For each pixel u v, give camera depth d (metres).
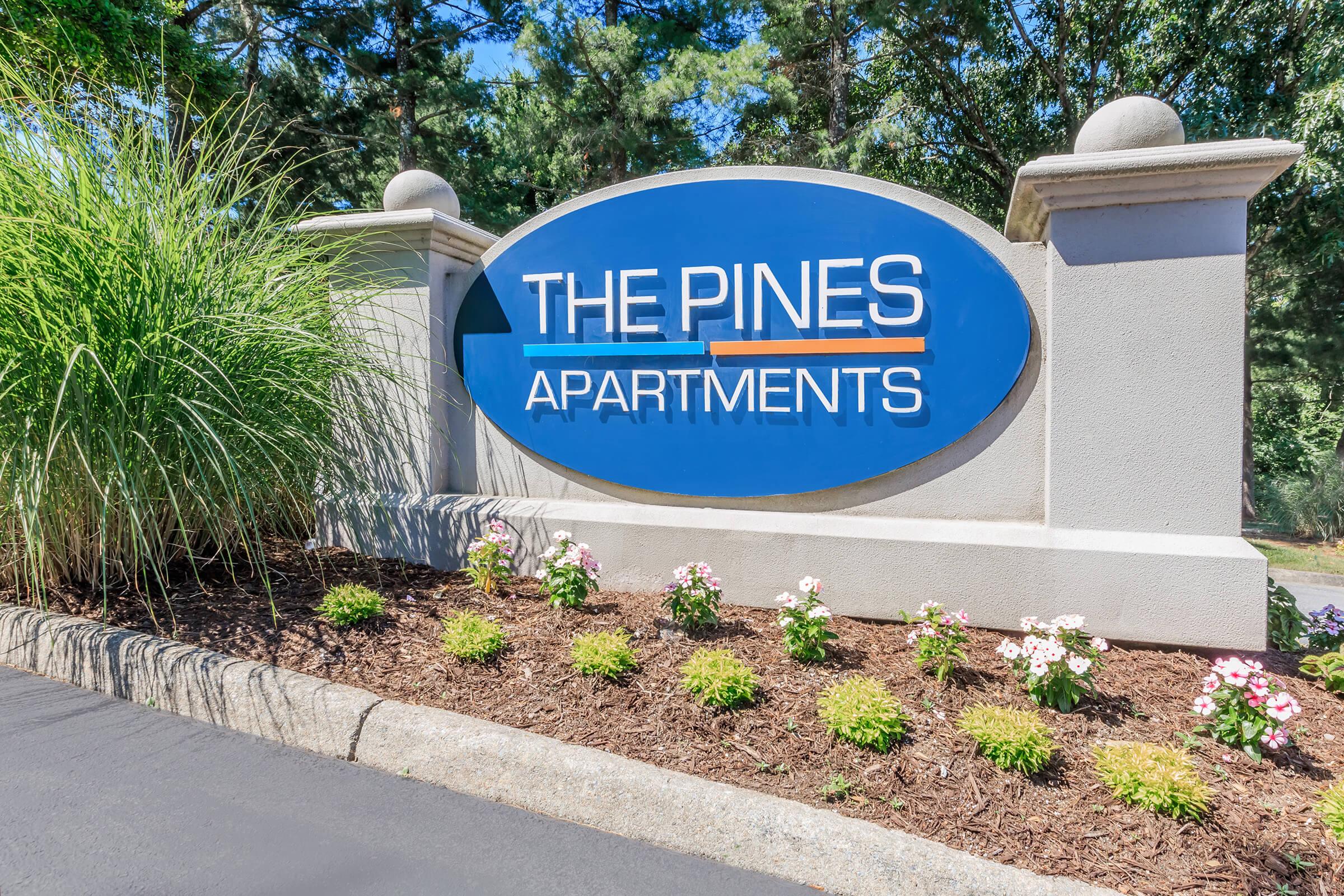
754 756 2.38
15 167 3.18
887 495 3.72
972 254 3.51
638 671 2.88
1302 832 2.04
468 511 4.17
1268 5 10.36
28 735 2.64
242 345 3.47
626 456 4.12
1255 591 3.02
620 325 4.10
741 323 3.88
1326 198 10.09
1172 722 2.58
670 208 3.99
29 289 2.95
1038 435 3.48
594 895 1.90
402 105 15.73
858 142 11.85
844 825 2.03
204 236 3.72
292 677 2.77
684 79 12.63
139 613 3.32
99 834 2.06
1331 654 3.02
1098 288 3.26
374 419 4.41
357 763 2.54
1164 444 3.21
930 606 2.90
